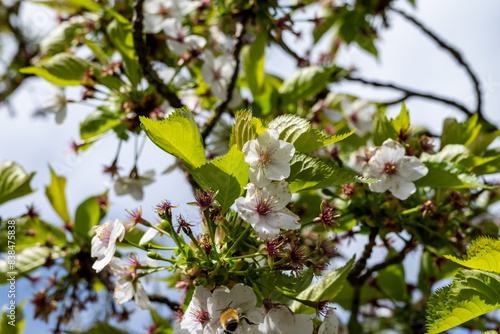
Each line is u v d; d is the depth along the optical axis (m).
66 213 1.14
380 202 1.01
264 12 1.12
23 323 1.13
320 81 1.15
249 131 0.87
